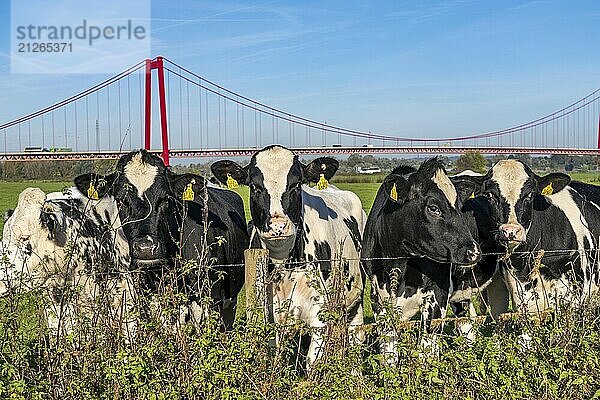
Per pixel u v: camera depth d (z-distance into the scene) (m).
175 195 6.96
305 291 7.01
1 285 6.82
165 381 4.79
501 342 5.58
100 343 5.11
